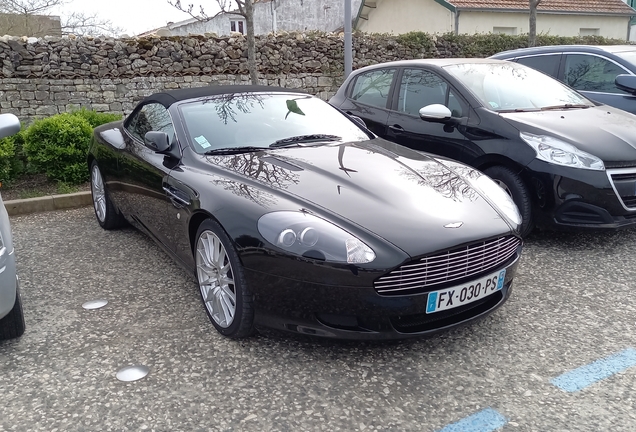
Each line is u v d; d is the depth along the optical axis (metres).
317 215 2.73
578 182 4.15
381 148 3.81
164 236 3.79
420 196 2.99
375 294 2.58
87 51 10.70
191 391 2.57
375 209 2.80
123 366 2.79
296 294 2.65
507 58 7.32
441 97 5.16
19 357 2.90
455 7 17.25
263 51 11.94
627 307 3.38
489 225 2.88
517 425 2.31
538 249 4.43
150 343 3.02
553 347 2.93
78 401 2.51
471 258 2.79
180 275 4.00
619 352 2.87
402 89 5.59
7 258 2.75
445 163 3.65
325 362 2.80
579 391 2.54
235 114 3.95
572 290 3.64
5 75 10.17
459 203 3.01
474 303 2.88
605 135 4.38
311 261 2.59
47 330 3.19
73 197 6.00
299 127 3.99
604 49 6.51
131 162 4.19
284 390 2.57
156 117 4.19
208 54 11.56
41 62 10.41
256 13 26.58
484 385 2.60
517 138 4.45
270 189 2.97
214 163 3.38
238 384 2.62
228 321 2.98
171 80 11.34
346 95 6.24
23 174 6.76
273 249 2.66
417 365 2.77
